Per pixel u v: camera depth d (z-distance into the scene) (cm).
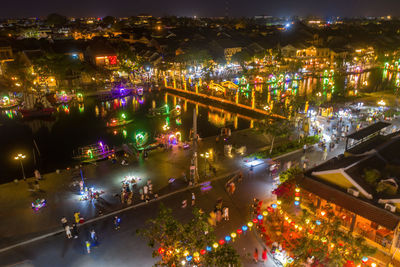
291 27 19962
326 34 15750
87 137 5897
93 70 9425
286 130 4853
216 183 3816
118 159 4516
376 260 2305
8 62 9719
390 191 2481
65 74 8794
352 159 3062
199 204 3384
